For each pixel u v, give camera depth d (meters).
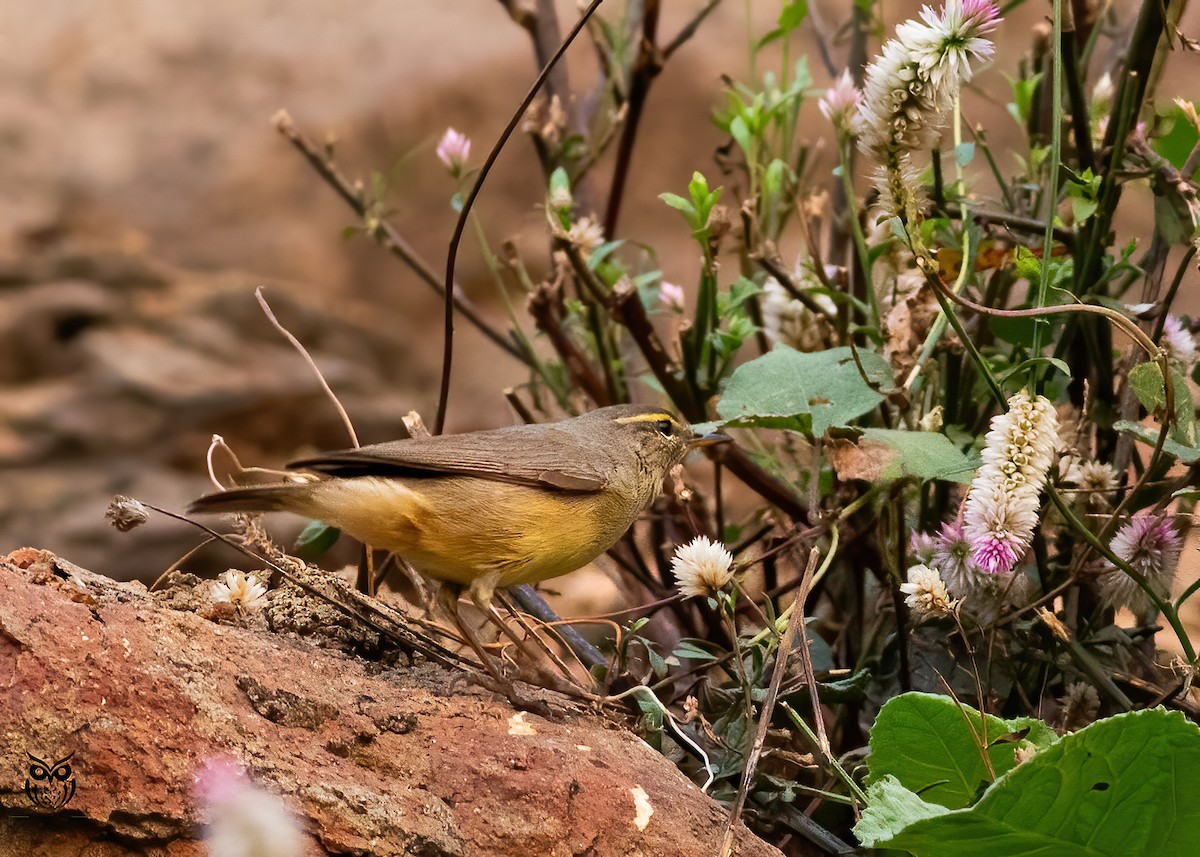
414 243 21.53
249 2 23.06
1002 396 7.61
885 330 9.43
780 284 10.82
